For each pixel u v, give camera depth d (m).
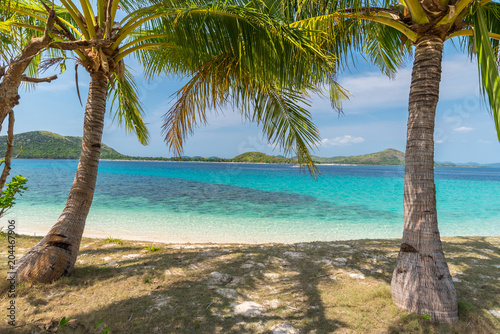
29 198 14.48
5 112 1.69
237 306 3.30
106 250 5.53
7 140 1.70
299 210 12.54
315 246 5.96
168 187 22.00
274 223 9.86
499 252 5.74
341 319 3.07
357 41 4.70
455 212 12.72
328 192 19.95
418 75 3.40
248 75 4.92
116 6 3.92
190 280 3.99
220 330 2.83
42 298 3.34
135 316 3.03
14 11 3.63
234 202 14.75
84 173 4.25
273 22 3.74
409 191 3.40
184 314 3.09
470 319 3.08
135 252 5.38
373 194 18.88
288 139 6.11
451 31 3.39
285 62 4.03
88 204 4.29
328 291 3.75
